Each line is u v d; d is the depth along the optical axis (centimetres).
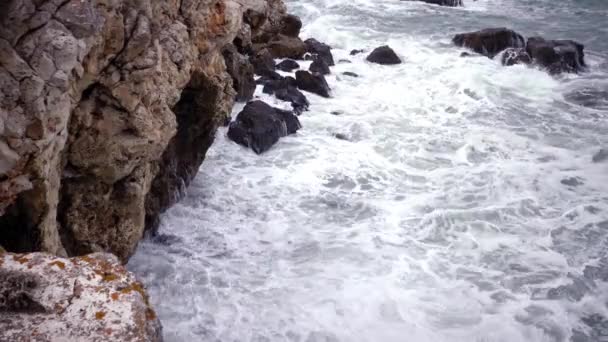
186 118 1007
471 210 1096
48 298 398
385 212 1082
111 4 645
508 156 1321
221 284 873
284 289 866
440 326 812
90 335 375
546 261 962
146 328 396
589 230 1052
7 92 533
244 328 789
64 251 683
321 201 1110
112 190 775
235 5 978
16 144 541
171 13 807
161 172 963
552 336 808
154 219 962
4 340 361
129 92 698
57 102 563
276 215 1059
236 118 1334
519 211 1102
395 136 1387
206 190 1116
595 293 895
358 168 1238
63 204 729
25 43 538
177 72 812
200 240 976
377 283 886
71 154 694
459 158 1301
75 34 562
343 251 962
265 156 1270
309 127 1415
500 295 880
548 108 1599
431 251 975
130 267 898
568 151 1355
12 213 599
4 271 405
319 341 771
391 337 785
